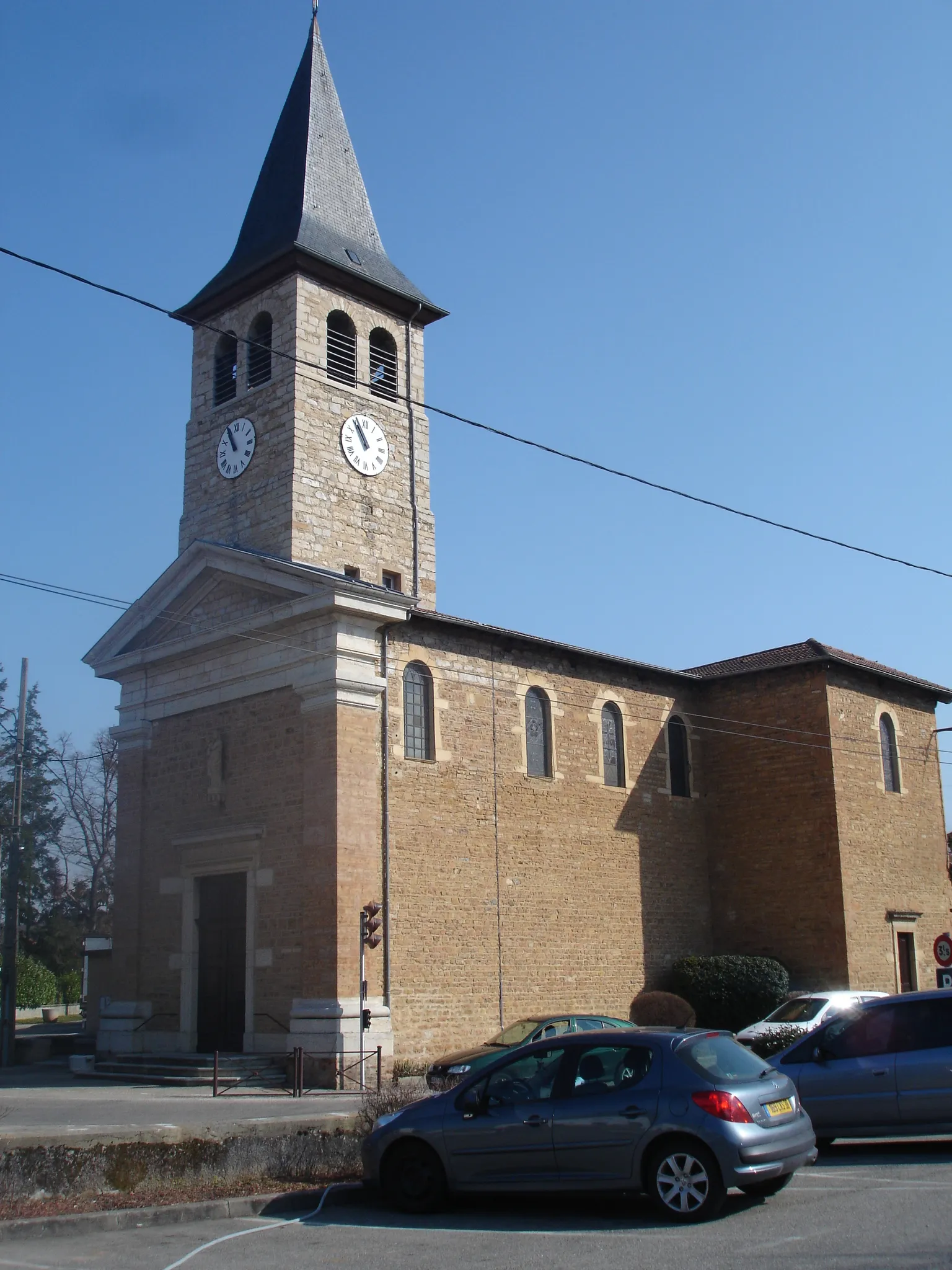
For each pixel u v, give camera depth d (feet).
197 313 104.73
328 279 99.04
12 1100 67.15
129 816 92.22
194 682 89.30
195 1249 32.48
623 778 99.76
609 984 93.15
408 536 99.91
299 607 80.79
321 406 95.96
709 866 105.50
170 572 91.20
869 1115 43.70
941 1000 44.73
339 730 78.23
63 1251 32.42
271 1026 78.38
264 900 80.89
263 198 105.91
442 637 86.99
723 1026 93.91
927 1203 33.99
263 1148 41.65
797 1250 29.01
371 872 78.02
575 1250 30.37
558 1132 35.09
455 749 85.92
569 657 96.73
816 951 98.48
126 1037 87.25
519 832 89.25
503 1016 84.48
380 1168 37.45
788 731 103.24
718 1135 33.19
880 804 104.94
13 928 97.81
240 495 96.58
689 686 108.47
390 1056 75.56
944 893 110.63
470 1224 34.88
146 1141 40.16
